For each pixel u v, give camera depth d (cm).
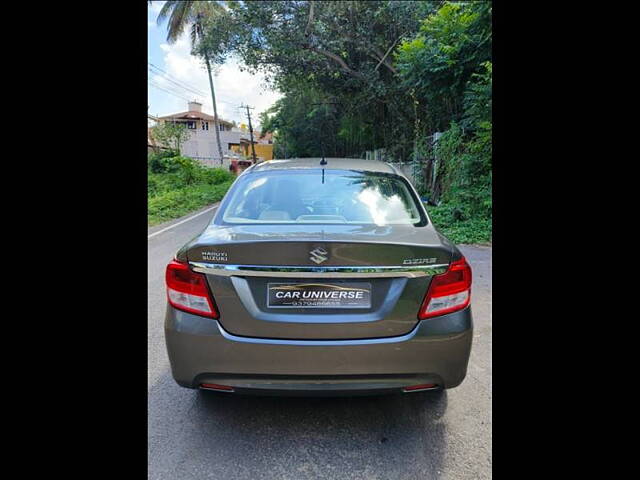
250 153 5875
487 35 831
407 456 192
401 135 1500
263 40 1444
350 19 1426
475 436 204
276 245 182
